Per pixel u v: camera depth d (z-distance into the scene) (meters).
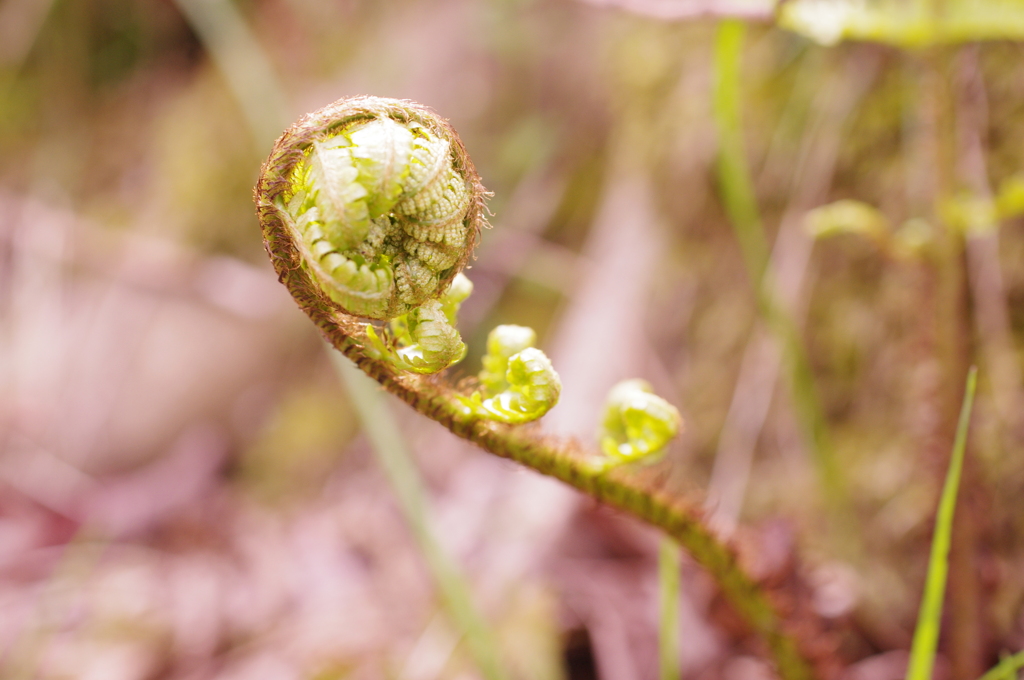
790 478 0.29
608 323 0.34
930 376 0.25
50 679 0.28
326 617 0.29
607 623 0.27
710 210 0.33
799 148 0.30
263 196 0.18
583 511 0.30
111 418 0.39
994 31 0.23
